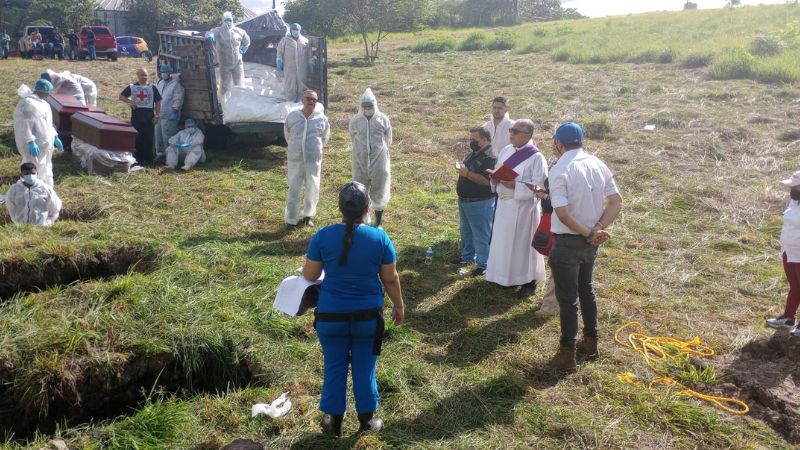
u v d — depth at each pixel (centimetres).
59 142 877
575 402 447
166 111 1095
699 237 795
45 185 761
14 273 610
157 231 757
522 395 454
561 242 464
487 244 662
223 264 664
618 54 2245
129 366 481
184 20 4409
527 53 2570
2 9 4091
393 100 1711
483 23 5266
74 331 486
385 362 493
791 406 438
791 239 533
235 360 500
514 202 595
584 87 1784
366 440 400
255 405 433
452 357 506
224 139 1168
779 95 1566
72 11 4250
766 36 2089
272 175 1038
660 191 967
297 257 702
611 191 467
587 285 492
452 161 1150
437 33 3734
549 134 1332
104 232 705
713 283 658
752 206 899
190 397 480
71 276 642
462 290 629
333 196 941
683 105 1530
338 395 391
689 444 405
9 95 1717
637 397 449
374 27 2608
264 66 1194
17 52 3219
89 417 469
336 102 1694
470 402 445
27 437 438
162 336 502
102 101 1664
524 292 619
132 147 1023
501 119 689
